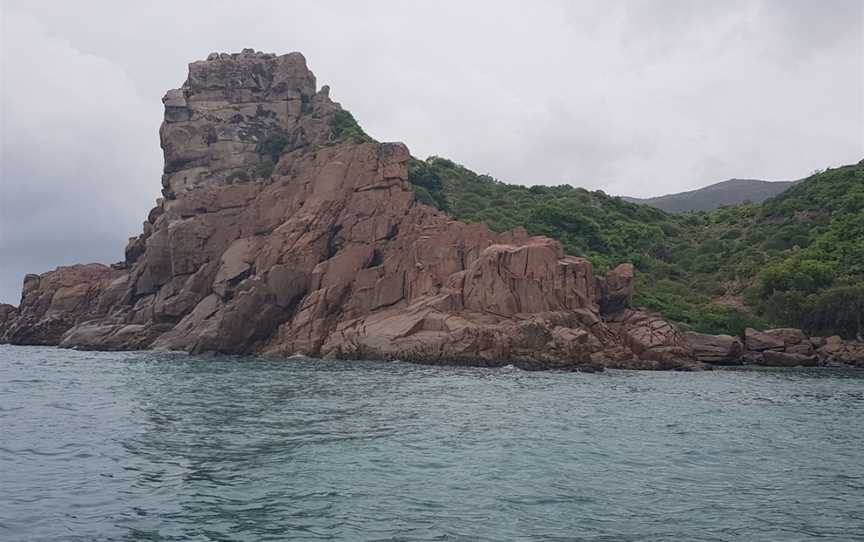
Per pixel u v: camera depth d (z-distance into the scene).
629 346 56.72
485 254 58.38
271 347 62.47
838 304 70.88
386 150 72.25
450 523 14.84
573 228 96.06
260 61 96.62
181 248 72.25
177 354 63.41
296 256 66.44
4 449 20.81
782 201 110.88
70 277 85.69
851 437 25.48
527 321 52.91
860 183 105.38
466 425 26.08
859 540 14.27
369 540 13.76
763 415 30.86
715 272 93.00
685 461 21.06
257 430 24.58
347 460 20.11
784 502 16.89
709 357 63.12
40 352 66.69
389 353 55.38
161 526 14.33
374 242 67.31
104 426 25.03
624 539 14.10
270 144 91.81
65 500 15.86
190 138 90.00
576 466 19.98
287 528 14.36
